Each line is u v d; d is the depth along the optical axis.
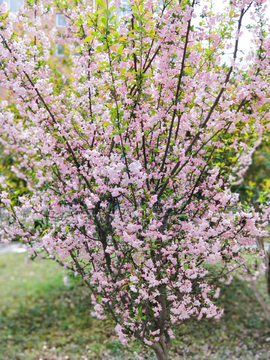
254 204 3.01
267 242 3.32
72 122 3.08
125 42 2.67
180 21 2.72
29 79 2.89
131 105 2.82
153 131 3.06
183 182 2.97
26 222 3.18
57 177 3.15
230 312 5.80
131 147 2.93
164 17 2.75
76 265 3.24
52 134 2.93
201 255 2.98
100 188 2.78
